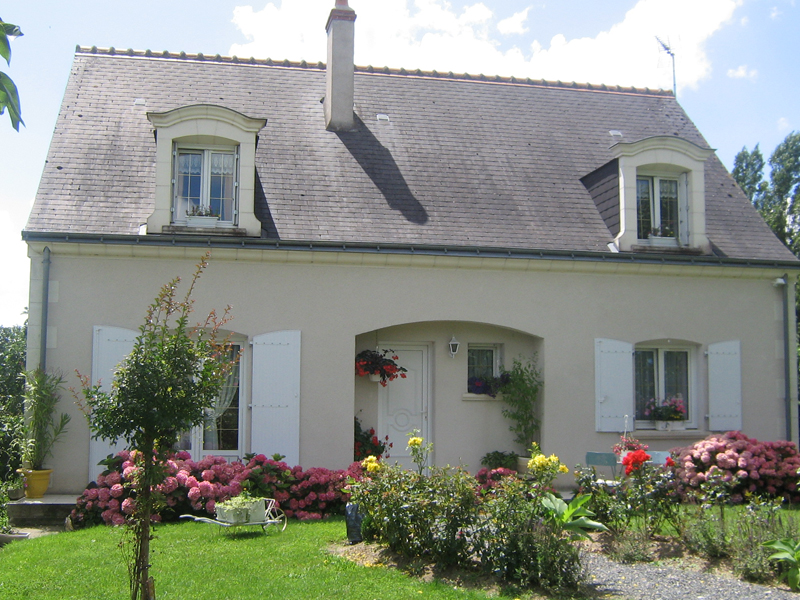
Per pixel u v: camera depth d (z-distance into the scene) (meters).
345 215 11.67
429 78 15.37
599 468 11.79
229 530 8.45
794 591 6.11
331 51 13.55
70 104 12.61
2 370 15.04
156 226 10.75
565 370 11.86
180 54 14.33
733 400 12.39
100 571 6.68
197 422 5.42
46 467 10.18
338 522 9.23
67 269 10.46
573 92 15.94
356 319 11.20
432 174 12.91
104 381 10.39
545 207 12.77
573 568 6.25
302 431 10.96
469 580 6.43
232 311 10.84
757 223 13.44
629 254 11.98
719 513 7.70
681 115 15.87
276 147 12.68
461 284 11.59
